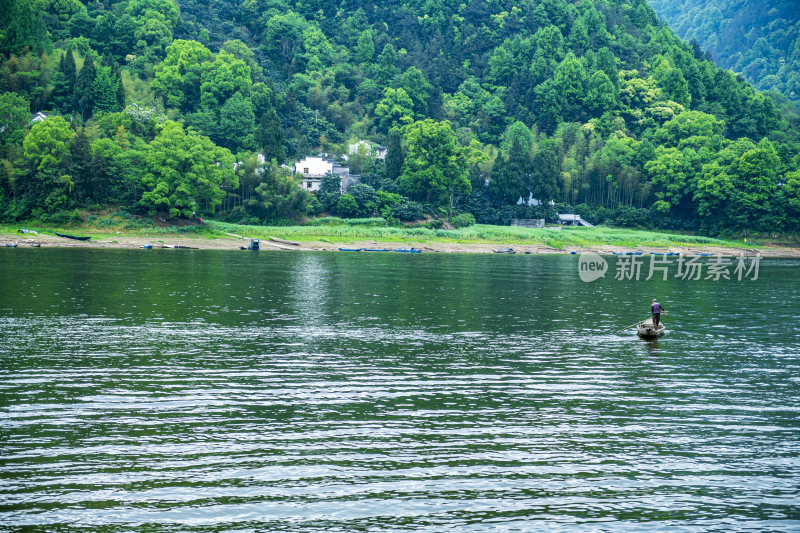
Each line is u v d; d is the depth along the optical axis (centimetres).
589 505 2358
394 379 3841
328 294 7212
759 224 19362
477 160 19638
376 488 2444
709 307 7100
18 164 14375
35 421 3009
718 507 2366
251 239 13700
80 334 4803
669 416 3294
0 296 6328
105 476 2486
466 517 2255
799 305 7312
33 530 2119
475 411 3300
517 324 5744
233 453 2716
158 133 16688
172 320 5434
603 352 4706
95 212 14488
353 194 17650
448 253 14888
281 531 2144
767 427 3159
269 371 3944
